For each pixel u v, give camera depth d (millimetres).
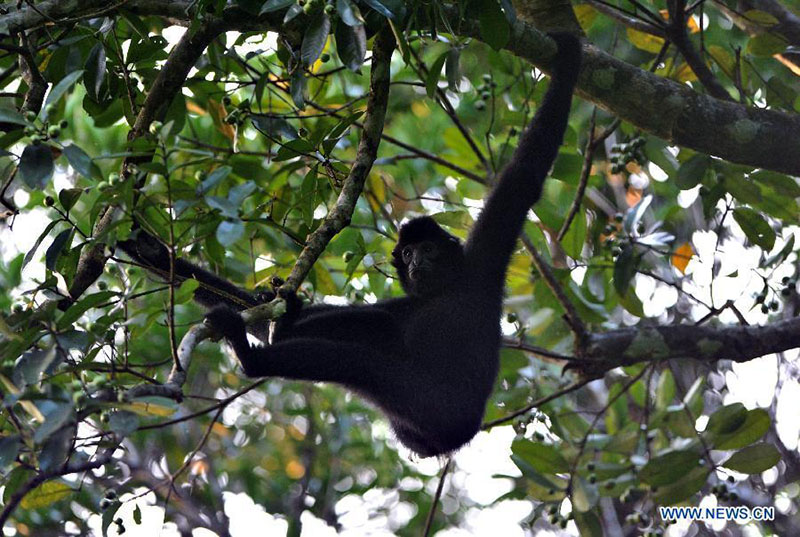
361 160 9516
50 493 9578
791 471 18828
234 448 24547
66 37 10539
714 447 12430
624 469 13258
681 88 12258
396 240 13977
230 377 21859
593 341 13438
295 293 9477
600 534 13031
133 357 17984
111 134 18031
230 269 13961
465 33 10984
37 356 7418
